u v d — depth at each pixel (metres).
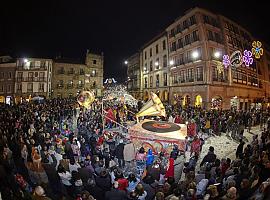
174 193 6.06
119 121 19.94
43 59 52.69
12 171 7.70
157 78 40.91
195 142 12.29
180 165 11.56
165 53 37.81
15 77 51.59
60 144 11.42
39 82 52.22
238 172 7.57
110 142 12.22
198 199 6.85
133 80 55.03
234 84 31.56
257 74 38.94
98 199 7.02
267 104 35.62
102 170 7.35
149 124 11.77
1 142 9.88
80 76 59.28
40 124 15.30
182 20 32.81
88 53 63.03
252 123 21.25
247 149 9.98
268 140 11.80
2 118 16.39
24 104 32.38
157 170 8.61
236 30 34.66
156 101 11.59
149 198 7.05
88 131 14.66
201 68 29.00
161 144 10.77
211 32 29.91
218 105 29.05
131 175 7.89
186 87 31.92
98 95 63.38
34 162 7.84
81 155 11.68
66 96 57.53
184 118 19.14
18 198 6.10
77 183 7.25
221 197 6.12
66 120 20.55
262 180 7.57
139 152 10.52
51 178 7.80
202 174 8.23
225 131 18.44
